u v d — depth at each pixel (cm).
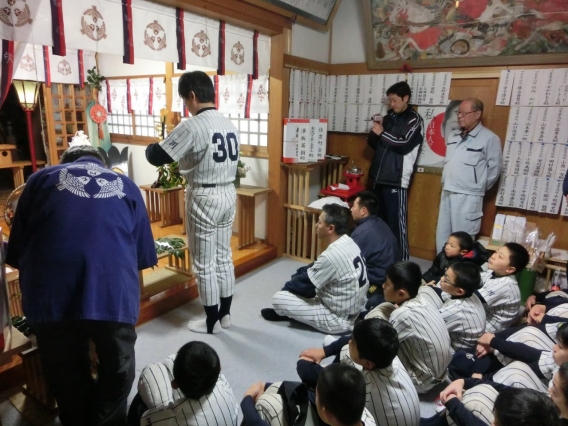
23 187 161
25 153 495
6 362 132
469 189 314
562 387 113
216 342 234
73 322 140
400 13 336
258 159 367
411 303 185
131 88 463
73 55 438
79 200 137
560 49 287
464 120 305
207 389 133
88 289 132
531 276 283
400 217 353
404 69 352
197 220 229
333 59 393
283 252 377
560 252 302
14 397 186
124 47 219
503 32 302
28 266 134
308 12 340
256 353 224
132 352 150
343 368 116
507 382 156
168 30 242
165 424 132
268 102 342
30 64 398
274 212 362
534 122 307
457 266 199
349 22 377
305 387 138
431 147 354
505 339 188
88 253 133
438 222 338
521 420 101
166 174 323
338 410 112
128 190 151
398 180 345
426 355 179
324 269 232
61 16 189
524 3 287
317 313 242
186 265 310
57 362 146
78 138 274
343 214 243
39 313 132
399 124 342
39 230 135
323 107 396
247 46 305
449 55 330
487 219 342
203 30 264
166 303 266
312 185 394
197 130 216
